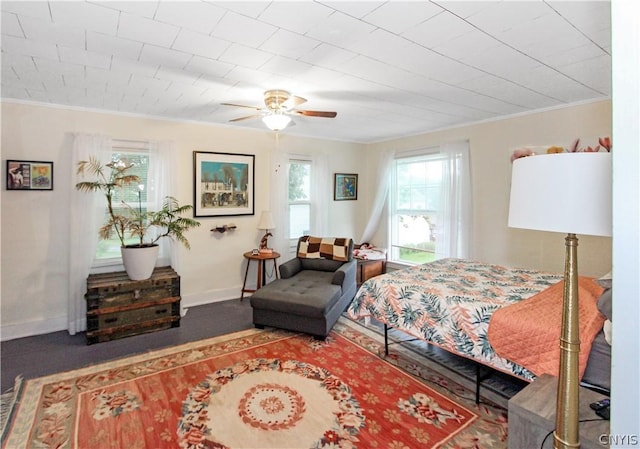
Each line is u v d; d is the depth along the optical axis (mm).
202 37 1911
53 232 3285
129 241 3699
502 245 3768
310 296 3121
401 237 5102
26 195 3162
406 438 1836
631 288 665
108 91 2869
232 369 2553
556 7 1600
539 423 1258
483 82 2645
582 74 2479
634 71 652
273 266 4590
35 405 2107
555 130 3314
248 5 1593
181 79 2578
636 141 653
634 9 651
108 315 3062
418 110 3473
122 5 1589
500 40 1949
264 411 2059
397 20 1728
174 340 3072
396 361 2695
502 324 1947
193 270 4090
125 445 1777
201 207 4094
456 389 2311
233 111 3521
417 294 2461
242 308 3965
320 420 1982
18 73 2457
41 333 3242
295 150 4809
